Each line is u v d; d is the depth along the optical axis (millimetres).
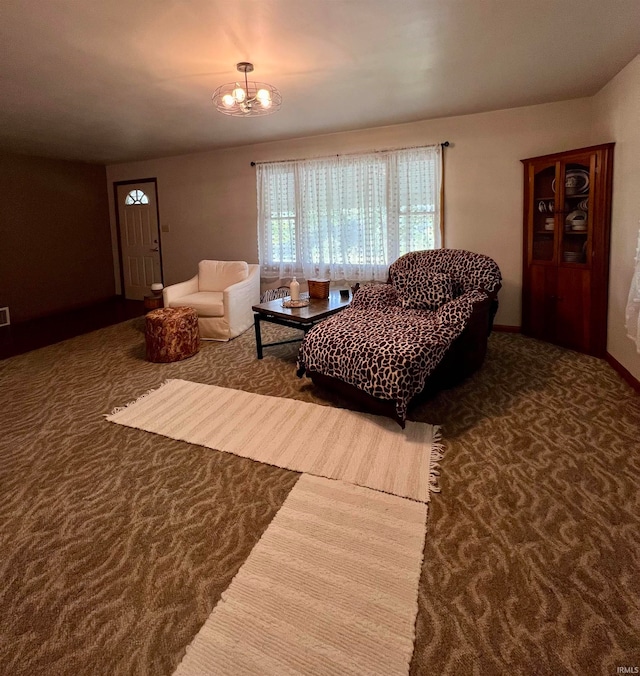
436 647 1218
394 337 2564
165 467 2139
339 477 2006
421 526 1683
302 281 5320
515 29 2348
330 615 1318
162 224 6309
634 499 1790
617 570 1446
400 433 2385
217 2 1966
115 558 1567
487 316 3168
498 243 4289
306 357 2857
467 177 4301
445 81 3182
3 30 2193
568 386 2957
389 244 4672
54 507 1854
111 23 2141
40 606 1375
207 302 4266
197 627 1294
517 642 1224
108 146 5156
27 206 5645
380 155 4574
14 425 2605
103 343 4402
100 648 1239
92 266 6566
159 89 3131
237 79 2967
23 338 4668
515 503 1798
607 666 1150
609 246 3377
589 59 2840
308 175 5012
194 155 5797
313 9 2055
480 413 2611
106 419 2660
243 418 2623
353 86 3223
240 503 1853
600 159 3303
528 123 3967
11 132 4363
